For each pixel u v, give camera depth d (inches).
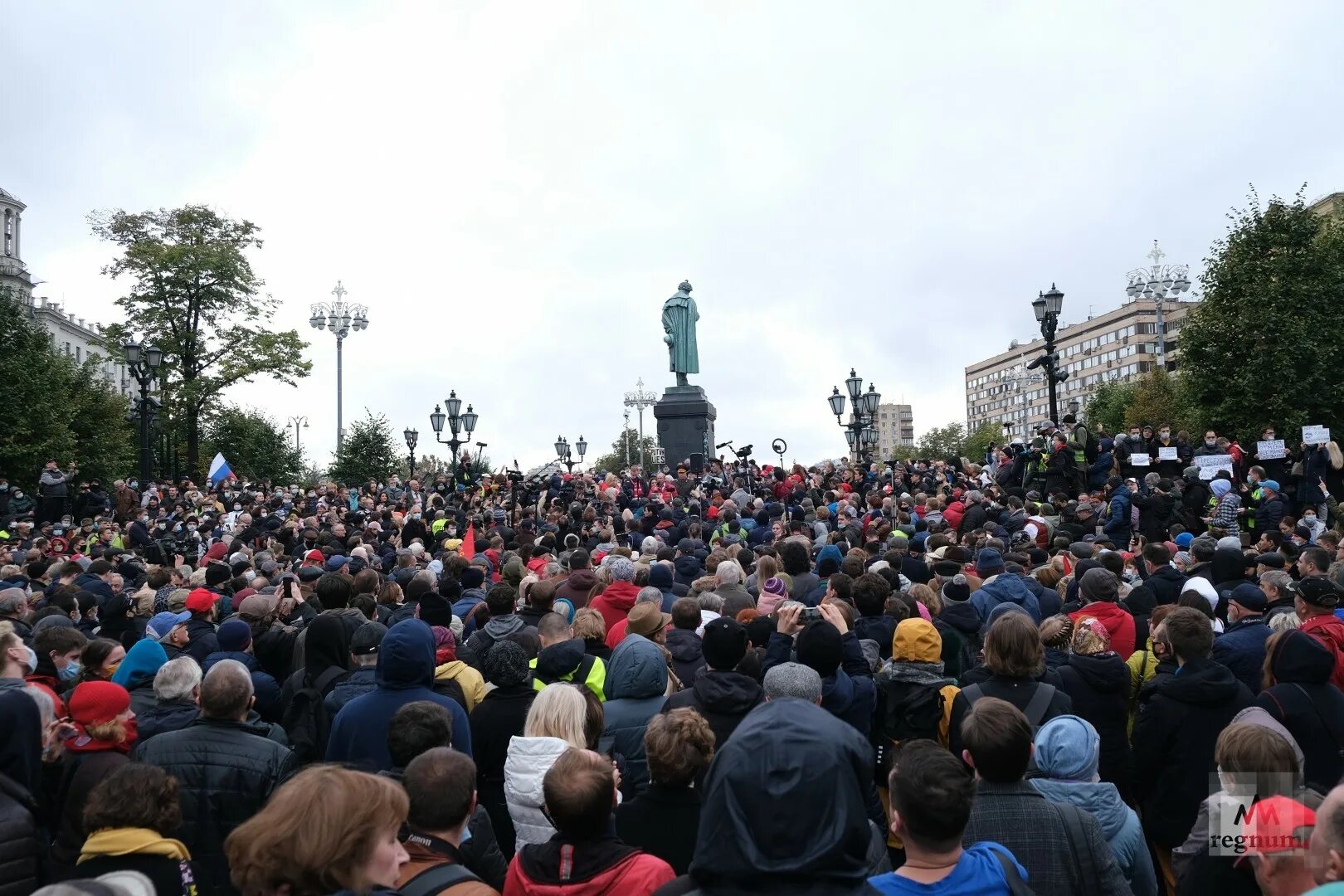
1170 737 215.8
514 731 235.3
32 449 1598.2
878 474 1183.6
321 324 1915.6
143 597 373.4
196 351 2118.6
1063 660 261.6
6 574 524.7
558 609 337.7
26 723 199.5
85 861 157.3
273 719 275.6
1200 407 1537.9
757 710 111.4
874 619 295.4
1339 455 829.8
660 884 143.0
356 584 369.4
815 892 98.1
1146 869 172.2
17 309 1763.0
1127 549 684.1
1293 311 1461.6
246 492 1409.9
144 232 2124.8
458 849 159.2
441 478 1744.6
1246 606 273.9
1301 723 210.1
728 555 467.8
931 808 127.8
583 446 2138.3
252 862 107.1
